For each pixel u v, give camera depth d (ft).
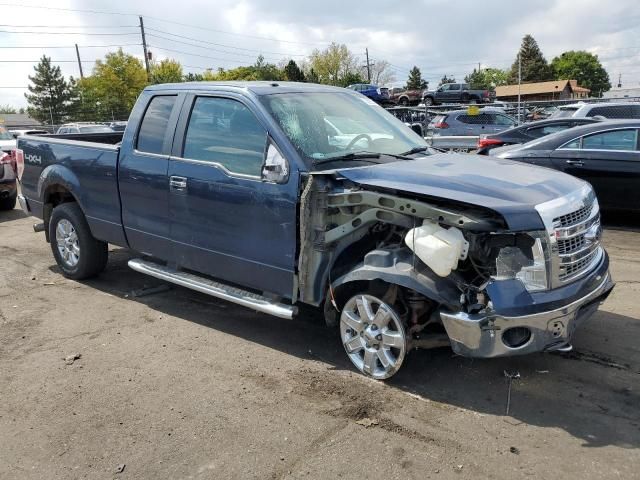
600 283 12.57
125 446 10.95
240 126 14.65
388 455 10.44
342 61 290.76
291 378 13.41
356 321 13.32
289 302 14.84
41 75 261.24
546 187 12.21
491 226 11.11
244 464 10.32
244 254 14.62
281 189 13.52
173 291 19.74
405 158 14.64
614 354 14.07
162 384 13.26
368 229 13.21
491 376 13.19
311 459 10.41
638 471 9.84
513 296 11.16
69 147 19.54
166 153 16.21
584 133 27.50
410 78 381.40
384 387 12.85
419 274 11.91
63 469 10.33
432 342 12.65
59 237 20.97
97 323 17.01
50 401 12.62
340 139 14.73
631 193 26.30
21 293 19.76
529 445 10.63
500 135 38.17
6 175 36.09
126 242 18.07
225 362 14.32
